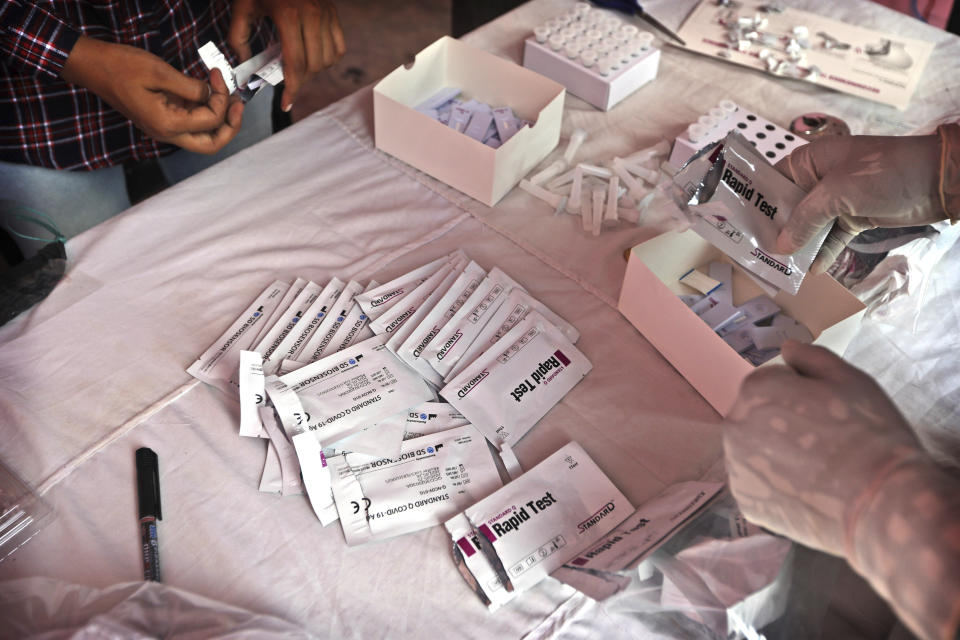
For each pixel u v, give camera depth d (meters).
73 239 1.09
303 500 0.83
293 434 0.84
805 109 1.36
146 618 0.70
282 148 1.27
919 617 0.45
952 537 0.44
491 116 1.26
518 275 1.08
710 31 1.51
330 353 0.96
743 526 0.67
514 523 0.79
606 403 0.93
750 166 0.85
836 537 0.53
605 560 0.71
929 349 0.99
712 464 0.86
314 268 1.08
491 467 0.85
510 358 0.94
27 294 0.99
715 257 1.06
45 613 0.70
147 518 0.79
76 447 0.86
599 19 1.43
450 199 1.20
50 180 1.30
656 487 0.85
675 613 0.71
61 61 1.00
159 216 1.13
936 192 0.82
